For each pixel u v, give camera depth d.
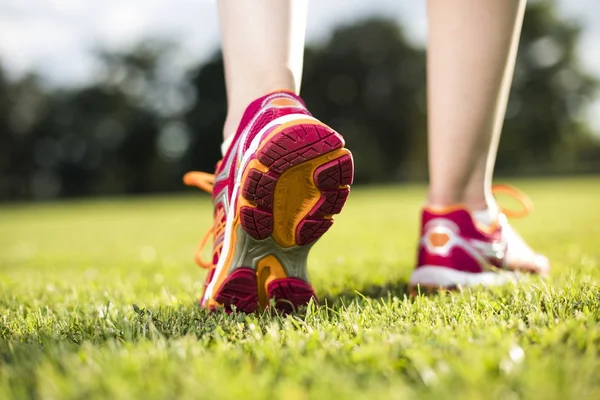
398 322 1.35
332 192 1.53
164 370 0.96
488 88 1.96
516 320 1.30
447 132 2.01
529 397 0.84
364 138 40.28
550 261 2.71
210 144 39.31
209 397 0.83
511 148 42.16
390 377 0.95
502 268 2.11
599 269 2.23
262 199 1.50
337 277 2.47
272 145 1.45
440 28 1.96
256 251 1.59
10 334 1.36
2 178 37.62
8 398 0.88
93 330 1.38
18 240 7.06
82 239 6.84
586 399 0.84
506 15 1.91
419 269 2.06
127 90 40.00
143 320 1.41
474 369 0.91
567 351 1.03
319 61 40.53
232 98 1.71
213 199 1.75
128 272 3.15
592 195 13.02
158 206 18.69
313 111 41.09
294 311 1.58
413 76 40.59
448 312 1.45
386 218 8.23
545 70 43.06
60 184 38.78
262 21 1.65
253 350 1.14
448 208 2.04
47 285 2.37
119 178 38.97
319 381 0.91
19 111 37.88
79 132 38.62
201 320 1.44
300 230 1.56
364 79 40.69
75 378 0.94
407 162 40.72
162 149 39.69
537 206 9.23
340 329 1.31
